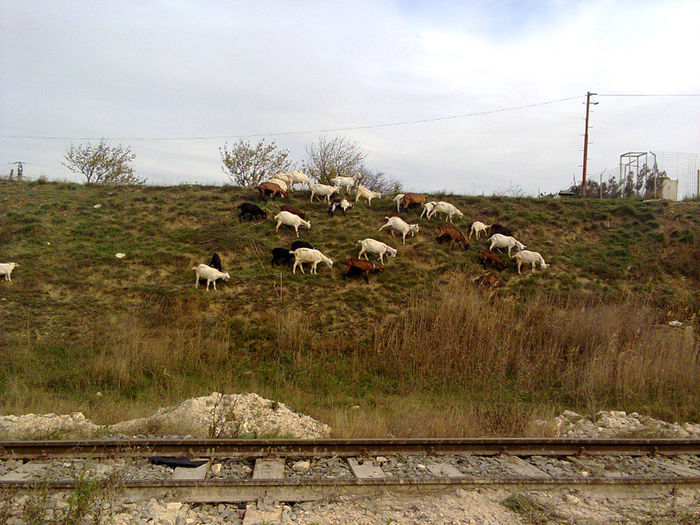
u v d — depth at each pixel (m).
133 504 5.25
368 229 20.70
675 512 5.52
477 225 20.73
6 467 6.25
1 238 18.58
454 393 11.76
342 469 6.50
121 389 11.19
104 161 40.75
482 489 5.91
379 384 12.27
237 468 6.41
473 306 14.32
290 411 9.62
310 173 39.72
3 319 14.28
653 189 28.41
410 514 5.26
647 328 14.51
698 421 10.45
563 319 14.70
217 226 19.89
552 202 24.58
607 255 20.42
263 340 14.15
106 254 17.81
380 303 16.19
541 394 11.69
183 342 13.14
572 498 5.79
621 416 10.24
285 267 17.72
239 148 35.97
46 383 11.26
